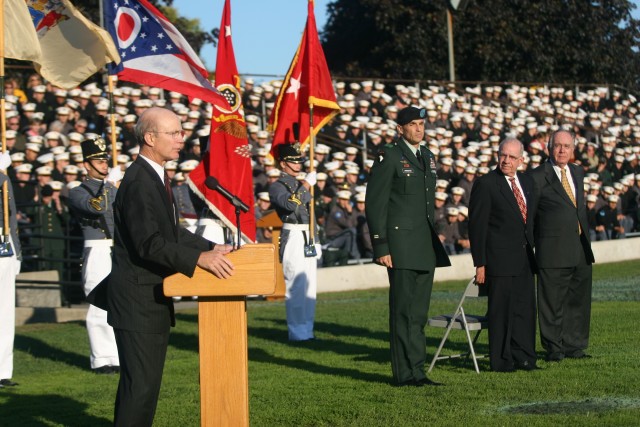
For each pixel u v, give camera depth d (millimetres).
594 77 45844
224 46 15492
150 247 7176
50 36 12359
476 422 8938
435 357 11930
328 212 23781
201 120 25000
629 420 8820
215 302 7262
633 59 46438
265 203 22312
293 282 15461
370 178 11102
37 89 23781
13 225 12086
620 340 13844
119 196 7469
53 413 10414
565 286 12445
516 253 11742
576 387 10469
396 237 10938
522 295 11820
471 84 37094
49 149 22094
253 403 10281
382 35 46594
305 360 13359
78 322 18188
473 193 11922
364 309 19094
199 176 15359
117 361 13227
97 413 10375
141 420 7426
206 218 15492
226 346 7246
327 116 16547
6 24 11930
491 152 29547
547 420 8938
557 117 35562
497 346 11742
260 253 7109
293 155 16078
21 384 12250
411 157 11117
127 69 13344
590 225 28609
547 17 44688
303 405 10062
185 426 9461
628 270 25578
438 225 25078
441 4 43531
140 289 7434
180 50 13531
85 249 13211
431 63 44375
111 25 13312
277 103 16500
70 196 13133
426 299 11117
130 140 23469
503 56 44062
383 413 9516
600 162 32344
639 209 30453
